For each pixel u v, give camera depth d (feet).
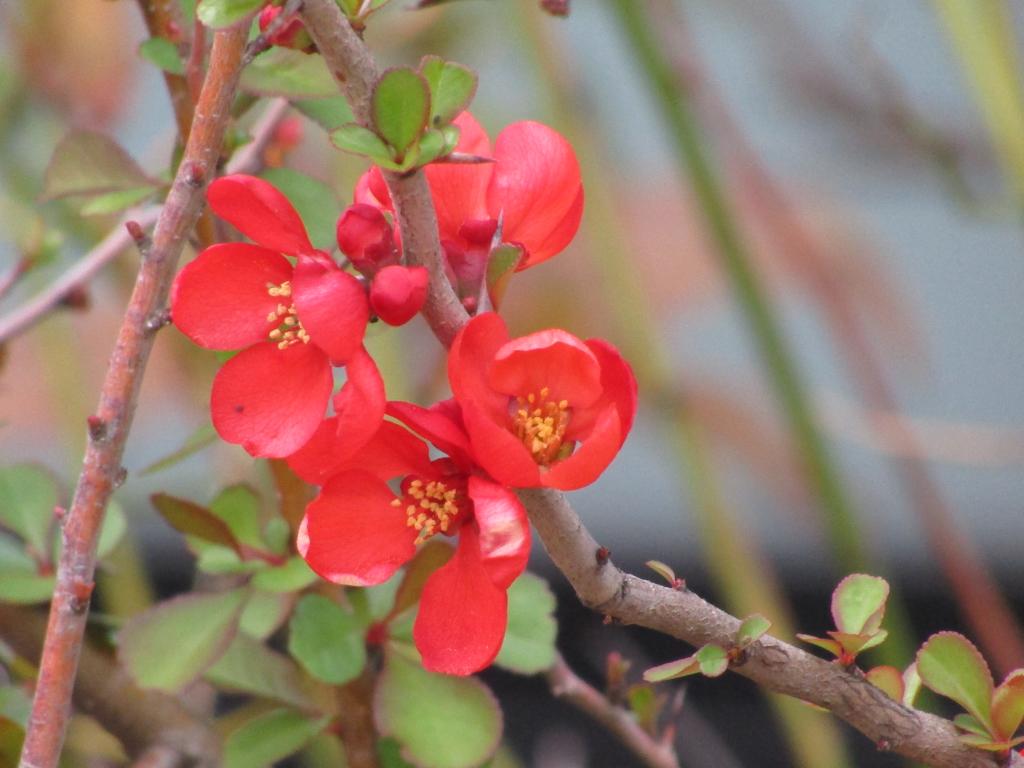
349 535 2.68
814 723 3.49
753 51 4.63
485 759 2.85
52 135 3.48
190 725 3.02
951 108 4.43
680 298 4.40
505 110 4.13
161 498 2.88
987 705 2.72
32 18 3.45
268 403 2.68
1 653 3.04
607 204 3.67
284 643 3.08
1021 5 3.89
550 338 2.64
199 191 2.68
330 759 3.18
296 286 2.64
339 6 2.64
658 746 2.99
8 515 3.00
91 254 3.11
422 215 2.64
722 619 2.68
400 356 3.29
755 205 3.85
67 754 3.10
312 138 3.57
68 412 3.56
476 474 2.67
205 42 2.86
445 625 2.68
